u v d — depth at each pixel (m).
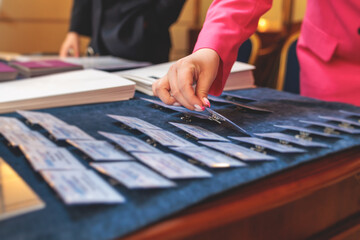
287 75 1.77
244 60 1.89
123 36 1.70
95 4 1.78
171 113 0.78
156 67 1.19
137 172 0.42
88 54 1.91
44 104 0.79
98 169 0.42
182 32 4.11
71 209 0.37
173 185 0.40
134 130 0.64
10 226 0.34
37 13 3.26
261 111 0.80
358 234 0.66
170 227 0.37
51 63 1.25
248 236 0.48
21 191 0.39
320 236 0.59
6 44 3.17
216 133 0.65
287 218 0.53
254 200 0.43
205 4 4.13
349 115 0.80
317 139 0.62
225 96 0.98
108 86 0.87
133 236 0.35
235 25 0.78
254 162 0.51
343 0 1.12
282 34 3.35
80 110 0.78
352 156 0.58
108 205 0.38
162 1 1.65
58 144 0.55
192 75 0.65
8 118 0.64
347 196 0.63
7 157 0.52
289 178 0.49
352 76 1.18
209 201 0.42
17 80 1.01
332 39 1.19
